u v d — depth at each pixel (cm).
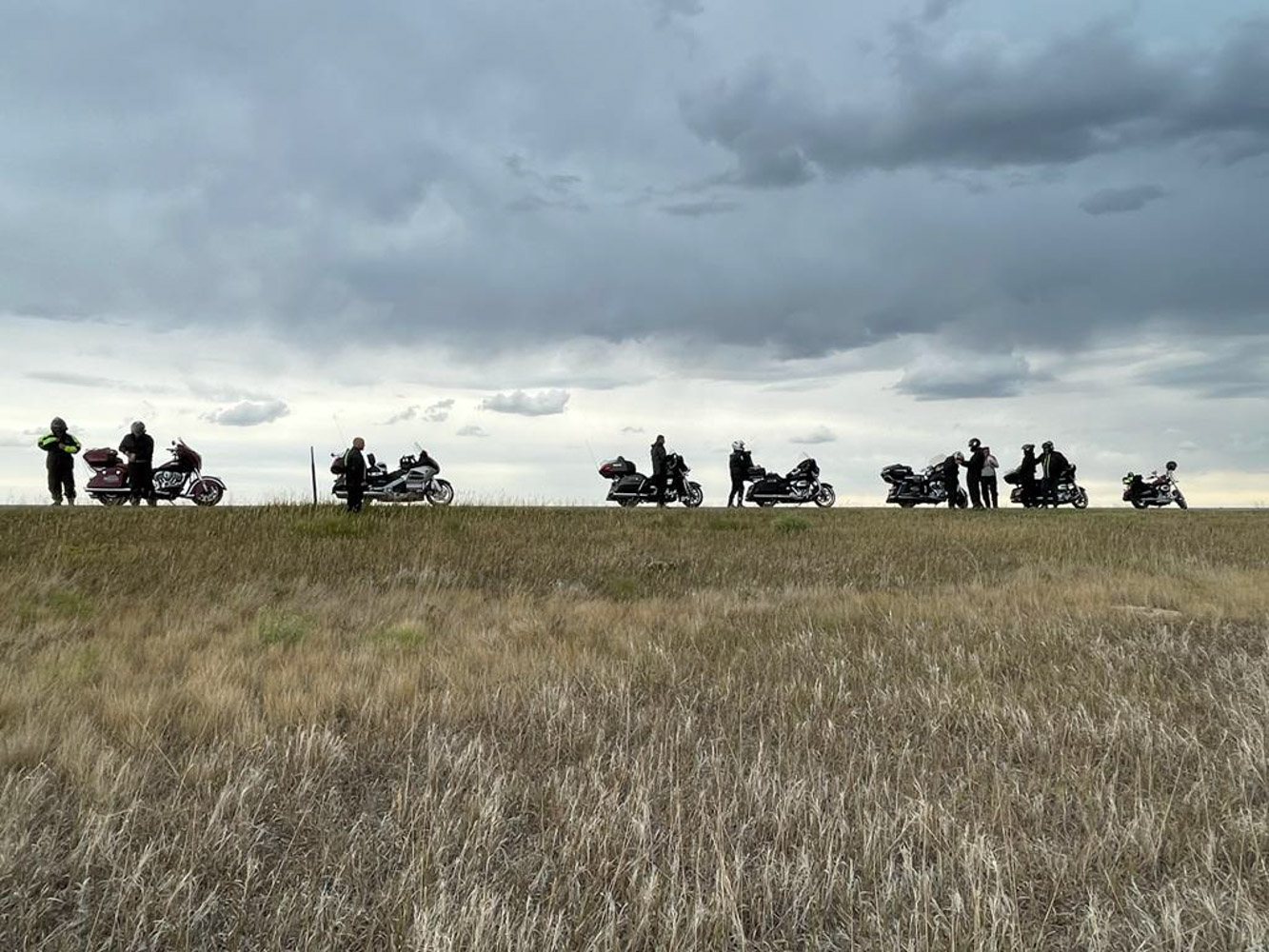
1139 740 581
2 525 1709
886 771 540
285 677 732
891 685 741
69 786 513
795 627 1016
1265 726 601
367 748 590
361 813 484
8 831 432
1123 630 962
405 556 1549
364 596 1243
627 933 359
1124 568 1513
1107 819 455
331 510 2072
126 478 2277
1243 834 436
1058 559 1659
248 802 484
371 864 420
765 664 832
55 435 2234
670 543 1823
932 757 567
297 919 370
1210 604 1106
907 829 447
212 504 2320
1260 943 346
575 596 1302
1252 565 1562
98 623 1015
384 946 354
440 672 782
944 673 783
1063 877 404
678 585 1406
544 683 746
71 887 394
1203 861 417
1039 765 548
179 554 1469
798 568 1553
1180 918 366
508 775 532
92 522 1778
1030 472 3167
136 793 494
